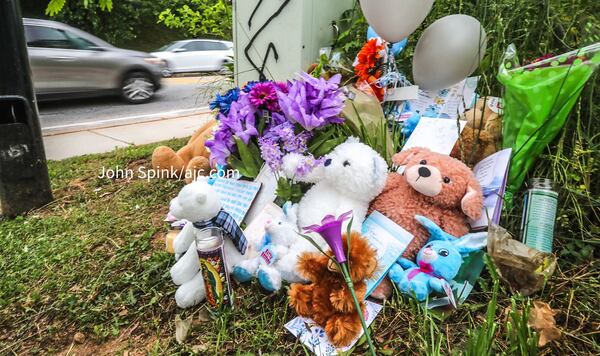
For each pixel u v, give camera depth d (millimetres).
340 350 1166
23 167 2365
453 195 1405
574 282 1348
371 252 1193
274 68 2596
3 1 2143
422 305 1267
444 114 2016
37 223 2227
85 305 1497
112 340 1339
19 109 2314
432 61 1918
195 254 1391
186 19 4020
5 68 2221
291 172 1549
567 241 1520
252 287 1438
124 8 14031
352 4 2756
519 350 1071
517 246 1285
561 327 1222
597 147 1566
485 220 1432
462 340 1172
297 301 1260
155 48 15312
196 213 1240
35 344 1368
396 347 1179
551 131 1549
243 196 1705
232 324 1313
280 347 1210
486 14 2203
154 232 2012
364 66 2094
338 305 1163
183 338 1278
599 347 1132
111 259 1789
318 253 1273
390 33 1884
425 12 1842
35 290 1633
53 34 6254
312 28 2496
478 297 1350
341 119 1685
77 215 2285
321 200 1479
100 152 4016
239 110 1787
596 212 1540
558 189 1458
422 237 1429
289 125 1664
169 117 5965
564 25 1844
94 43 6648
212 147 1786
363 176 1393
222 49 10000
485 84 1998
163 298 1484
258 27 2586
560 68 1451
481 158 1784
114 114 6184
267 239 1439
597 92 1646
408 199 1476
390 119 2084
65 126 5312
